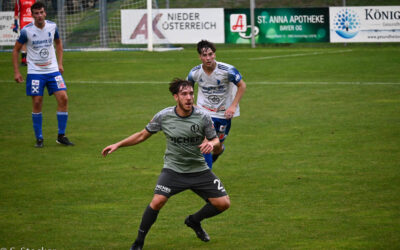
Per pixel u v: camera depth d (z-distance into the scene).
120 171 29.44
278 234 20.47
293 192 25.41
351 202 23.83
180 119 19.16
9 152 33.75
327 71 68.00
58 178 28.22
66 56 90.62
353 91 53.38
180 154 19.38
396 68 69.06
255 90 55.12
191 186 19.47
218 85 27.09
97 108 47.72
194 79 27.41
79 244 19.80
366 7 95.81
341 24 97.12
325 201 24.06
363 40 96.94
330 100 49.12
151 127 19.56
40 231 21.06
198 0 124.44
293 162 30.41
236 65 75.06
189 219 19.88
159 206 19.06
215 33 99.88
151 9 97.00
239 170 29.19
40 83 34.88
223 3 121.38
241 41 100.31
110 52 96.75
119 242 20.02
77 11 108.56
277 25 99.31
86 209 23.58
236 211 23.09
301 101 48.97
